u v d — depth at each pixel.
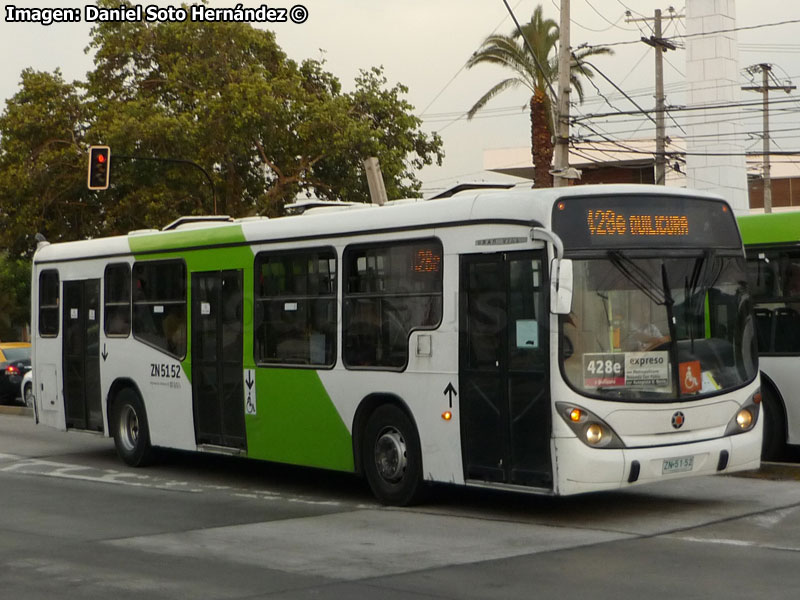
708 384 10.75
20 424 22.75
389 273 11.70
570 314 10.13
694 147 42.94
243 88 35.81
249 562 9.00
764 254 14.06
